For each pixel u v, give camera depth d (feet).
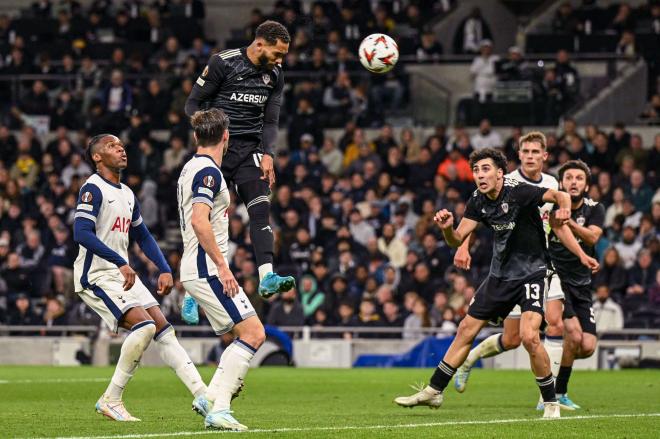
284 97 203.10
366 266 159.02
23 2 244.63
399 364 143.33
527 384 106.73
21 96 211.20
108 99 205.26
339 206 172.14
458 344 68.74
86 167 192.75
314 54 203.10
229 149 69.15
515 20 226.79
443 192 170.50
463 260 70.38
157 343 66.95
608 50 204.33
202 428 58.70
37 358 152.15
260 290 65.36
